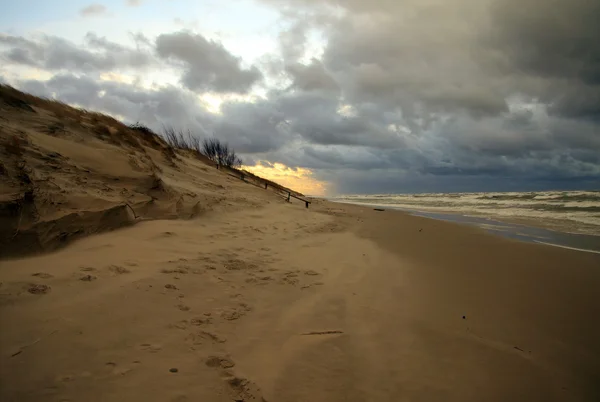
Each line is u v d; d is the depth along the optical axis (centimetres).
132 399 215
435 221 1495
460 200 3450
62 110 986
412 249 832
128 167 773
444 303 473
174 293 384
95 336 271
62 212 497
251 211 1087
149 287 383
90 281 367
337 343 336
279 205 1445
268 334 336
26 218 441
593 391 295
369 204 3256
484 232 1145
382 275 581
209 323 336
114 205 588
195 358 274
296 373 280
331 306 424
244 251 618
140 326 302
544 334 395
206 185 1284
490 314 444
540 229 1252
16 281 335
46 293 321
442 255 773
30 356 231
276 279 494
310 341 335
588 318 442
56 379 217
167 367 255
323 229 1013
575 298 511
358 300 454
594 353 358
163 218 715
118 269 416
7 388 201
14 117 738
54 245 455
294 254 651
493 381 298
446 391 278
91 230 527
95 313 305
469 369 313
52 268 386
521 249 844
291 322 368
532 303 488
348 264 628
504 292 530
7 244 408
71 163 661
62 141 723
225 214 932
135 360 254
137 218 648
